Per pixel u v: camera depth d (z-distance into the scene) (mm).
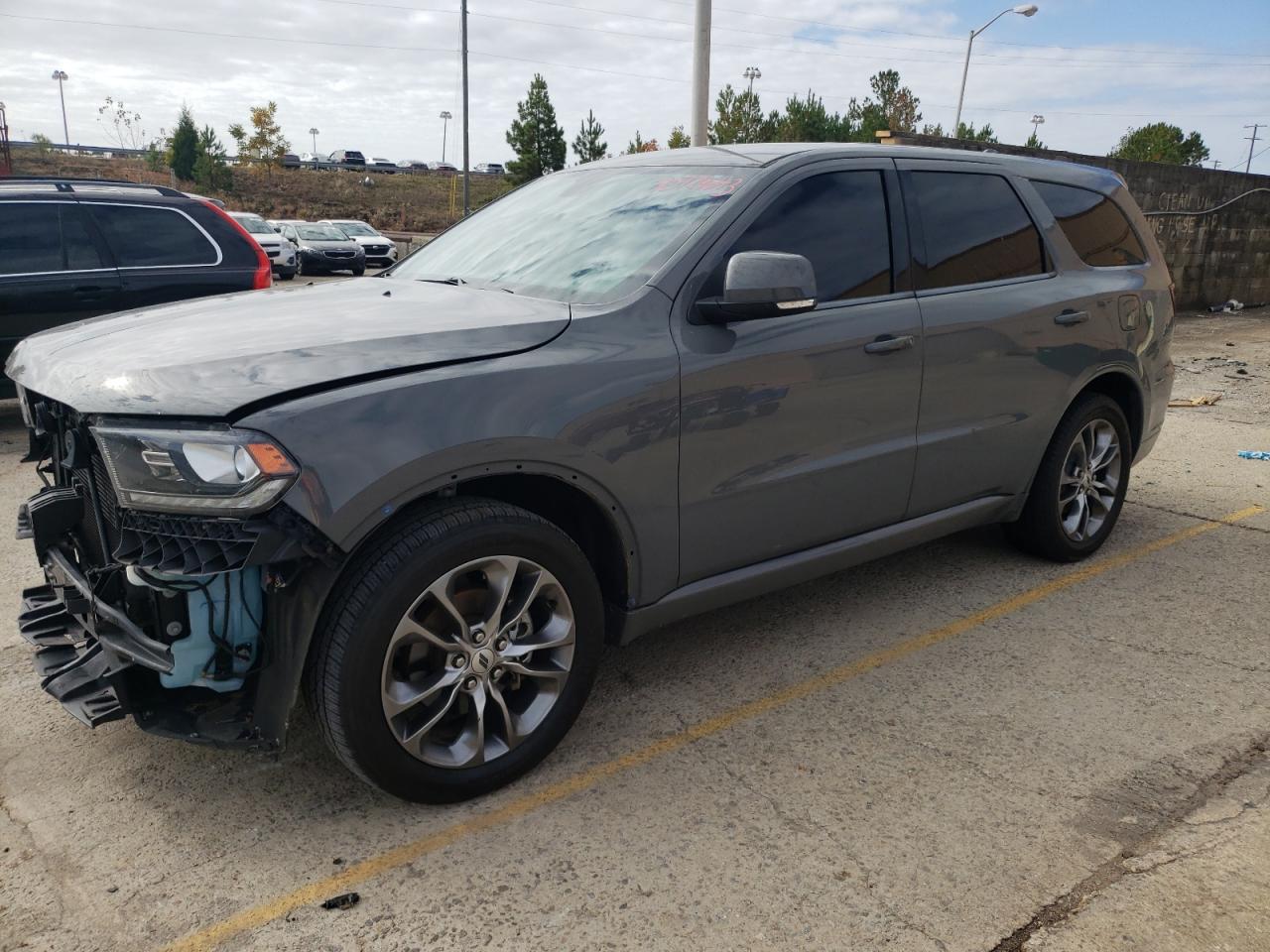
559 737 2838
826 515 3416
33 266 6875
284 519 2229
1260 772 2861
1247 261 17625
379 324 2701
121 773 2805
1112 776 2830
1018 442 4074
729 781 2797
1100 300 4328
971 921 2232
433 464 2391
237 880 2359
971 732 3082
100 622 2510
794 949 2146
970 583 4348
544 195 3889
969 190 3938
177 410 2268
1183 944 2164
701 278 2998
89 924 2201
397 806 2666
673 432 2883
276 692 2398
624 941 2170
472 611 2643
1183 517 5387
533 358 2635
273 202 52250
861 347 3344
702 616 3986
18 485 5715
